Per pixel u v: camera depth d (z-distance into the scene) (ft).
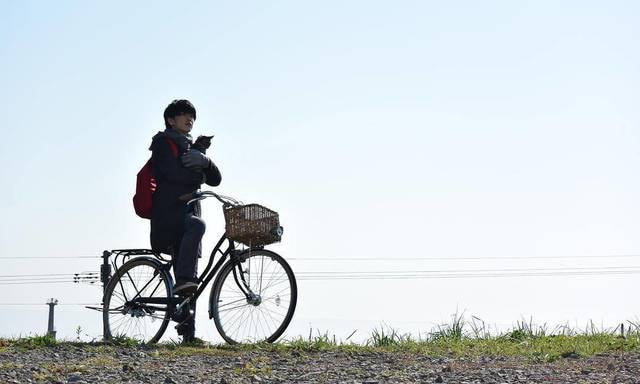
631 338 55.88
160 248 56.24
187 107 56.29
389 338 57.88
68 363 46.21
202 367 45.01
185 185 55.67
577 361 47.24
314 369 44.47
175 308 55.42
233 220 54.34
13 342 53.88
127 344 53.78
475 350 52.26
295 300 54.39
